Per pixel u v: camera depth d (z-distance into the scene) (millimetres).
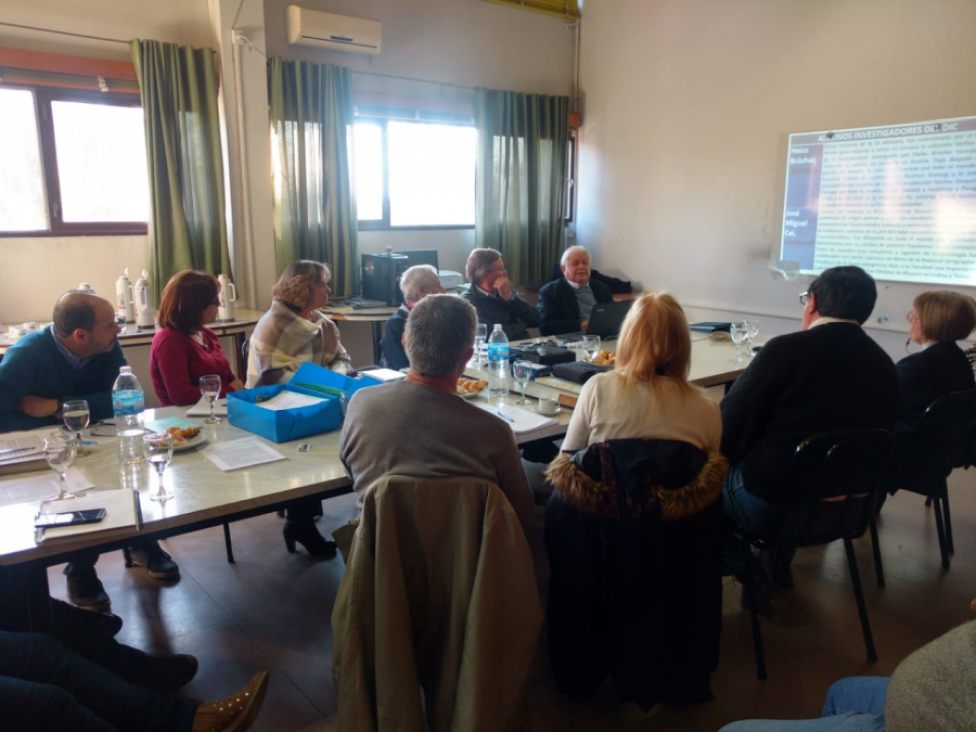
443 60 5324
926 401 2541
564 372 2662
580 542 1801
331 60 4809
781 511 2021
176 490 1693
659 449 1713
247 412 2131
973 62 3953
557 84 6016
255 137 4453
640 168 5762
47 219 4070
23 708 1378
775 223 4965
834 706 1340
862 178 4500
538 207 5895
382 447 1572
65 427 2088
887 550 2803
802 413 1991
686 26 5273
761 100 4926
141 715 1576
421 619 1573
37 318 4113
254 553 2748
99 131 4145
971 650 829
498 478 1623
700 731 1835
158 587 2500
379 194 5250
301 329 2775
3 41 3768
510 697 1518
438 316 1581
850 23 4418
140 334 3762
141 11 4090
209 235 4379
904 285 4430
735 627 2293
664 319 1761
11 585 1590
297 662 2086
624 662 1778
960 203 4117
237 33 4270
